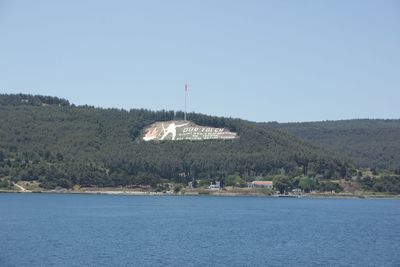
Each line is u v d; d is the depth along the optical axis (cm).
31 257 14838
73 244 17075
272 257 15425
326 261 14988
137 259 14675
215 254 15712
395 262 15000
